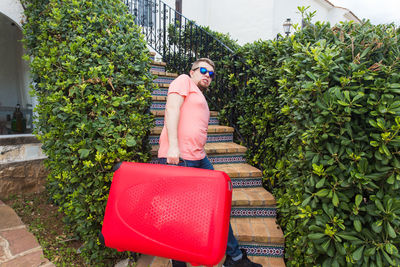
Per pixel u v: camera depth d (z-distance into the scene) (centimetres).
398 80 144
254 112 343
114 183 144
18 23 358
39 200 352
